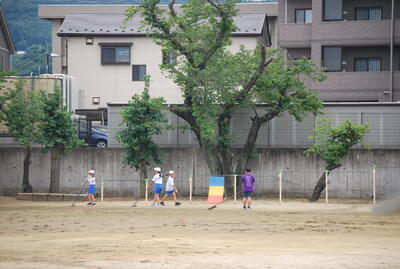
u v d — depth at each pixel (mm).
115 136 47969
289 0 65750
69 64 69625
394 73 60812
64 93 58406
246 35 66125
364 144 43062
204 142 44562
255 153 45969
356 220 32500
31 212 37625
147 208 39812
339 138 42156
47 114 47875
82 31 69375
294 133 47125
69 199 45906
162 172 47812
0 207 41094
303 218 33562
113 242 24031
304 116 45469
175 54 44188
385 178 45062
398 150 44906
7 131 53250
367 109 46156
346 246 22562
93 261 18984
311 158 45969
